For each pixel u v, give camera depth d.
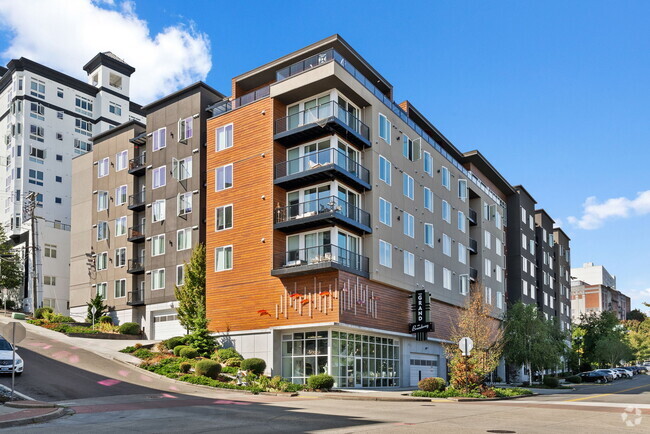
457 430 14.52
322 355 32.44
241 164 37.47
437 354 44.50
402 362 39.53
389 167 39.66
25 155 70.81
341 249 34.06
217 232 37.88
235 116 38.50
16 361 25.41
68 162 75.06
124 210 51.59
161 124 47.94
